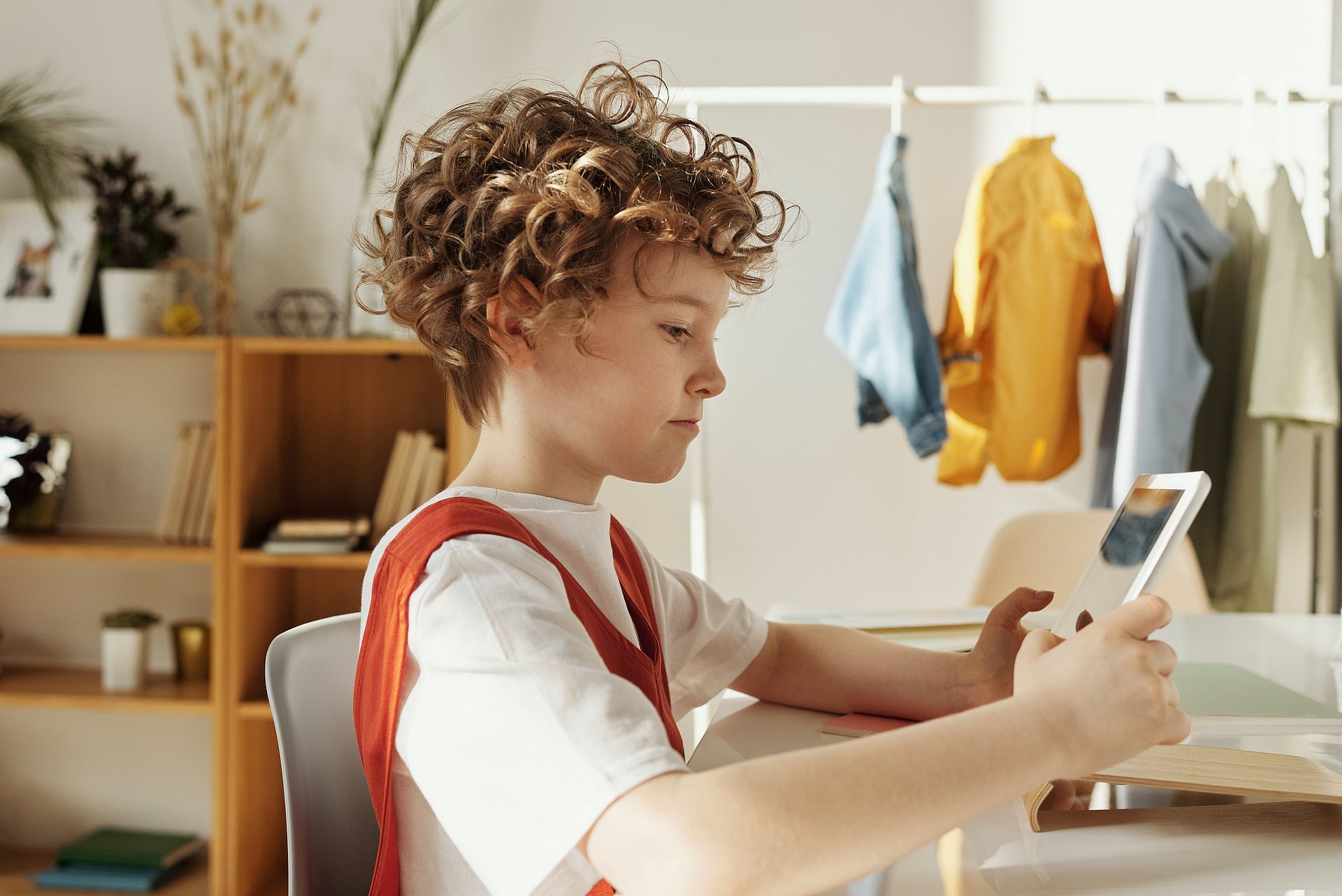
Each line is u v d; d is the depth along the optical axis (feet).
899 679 2.65
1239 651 3.66
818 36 7.57
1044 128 7.39
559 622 1.76
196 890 7.22
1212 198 6.66
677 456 2.13
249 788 7.10
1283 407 6.04
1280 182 6.13
